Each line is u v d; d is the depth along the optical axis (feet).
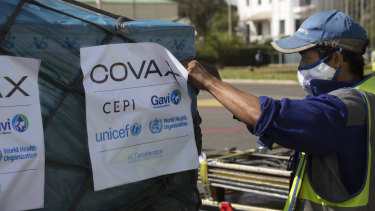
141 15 113.60
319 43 6.41
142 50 6.30
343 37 6.36
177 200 6.87
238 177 13.52
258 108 6.06
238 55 122.62
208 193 14.32
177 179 6.82
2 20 5.26
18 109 5.32
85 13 6.31
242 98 6.19
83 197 5.91
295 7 139.03
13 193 5.29
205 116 35.94
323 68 6.53
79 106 5.85
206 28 175.73
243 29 161.58
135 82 6.21
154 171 6.35
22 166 5.34
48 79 5.60
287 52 6.58
